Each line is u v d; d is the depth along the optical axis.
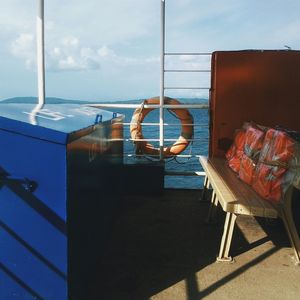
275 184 4.14
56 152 2.75
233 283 3.77
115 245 4.69
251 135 5.16
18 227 2.84
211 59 6.56
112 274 3.95
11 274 2.89
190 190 7.27
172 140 7.43
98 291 3.62
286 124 6.46
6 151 2.77
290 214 4.20
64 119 3.42
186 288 3.68
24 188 2.79
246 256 4.39
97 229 3.90
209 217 5.47
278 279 3.85
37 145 2.75
